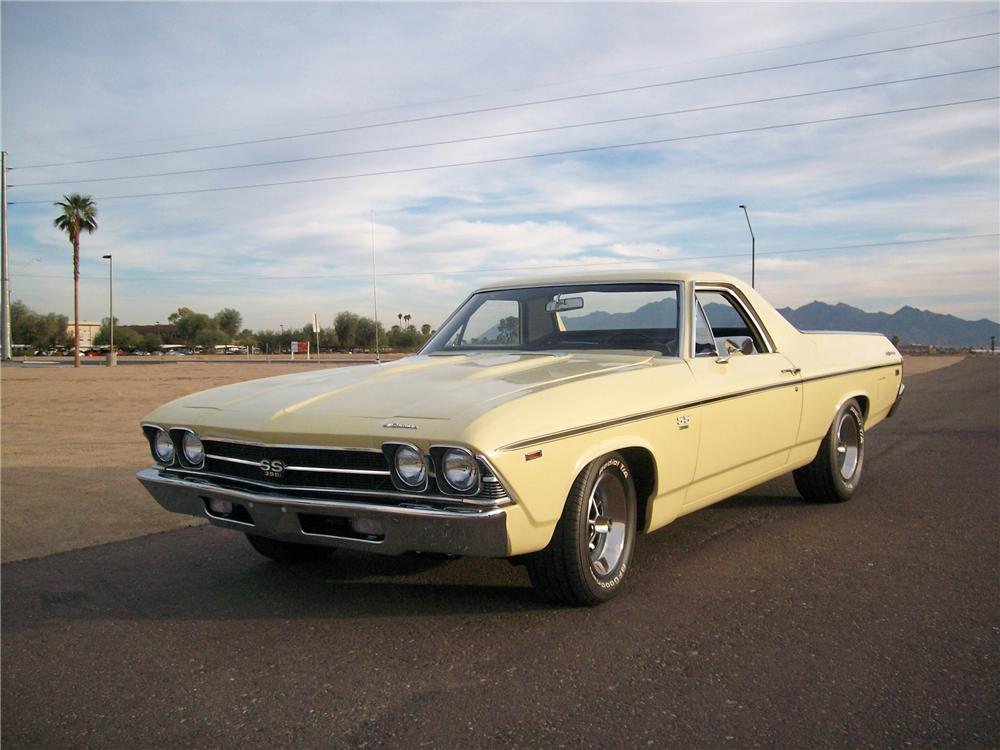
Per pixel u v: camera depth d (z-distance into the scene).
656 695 2.56
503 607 3.42
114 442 9.38
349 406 3.27
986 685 2.58
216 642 3.14
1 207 43.47
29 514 5.55
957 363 31.41
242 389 3.89
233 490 3.30
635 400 3.47
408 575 3.94
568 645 2.98
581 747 2.25
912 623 3.13
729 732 2.31
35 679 2.83
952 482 6.03
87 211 39.78
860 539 4.42
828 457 5.16
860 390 5.53
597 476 3.29
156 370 31.28
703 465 3.93
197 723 2.47
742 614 3.27
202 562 4.30
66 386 19.97
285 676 2.80
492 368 3.78
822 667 2.74
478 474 2.83
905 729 2.31
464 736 2.33
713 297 4.50
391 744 2.30
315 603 3.57
